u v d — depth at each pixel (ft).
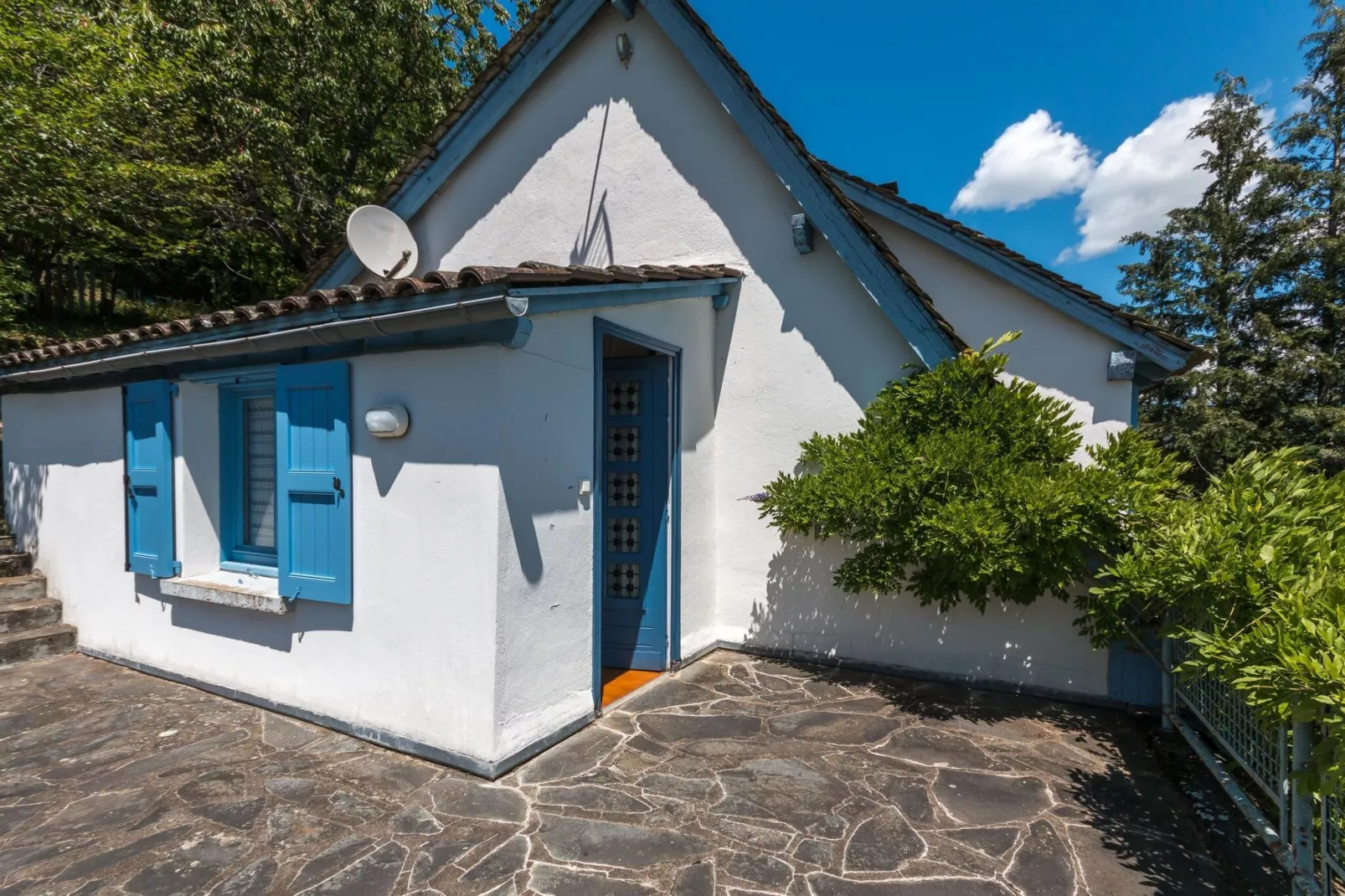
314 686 13.30
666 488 16.85
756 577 18.48
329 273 24.70
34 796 10.44
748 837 9.25
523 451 11.40
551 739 12.23
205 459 15.90
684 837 9.24
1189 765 11.76
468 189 22.86
